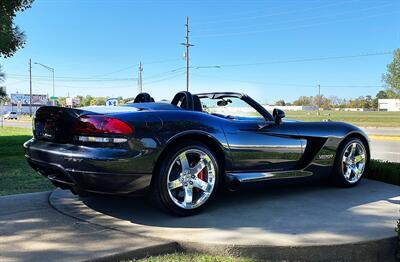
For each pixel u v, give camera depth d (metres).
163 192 3.70
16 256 2.95
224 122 4.18
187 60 47.09
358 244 3.24
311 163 4.86
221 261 3.08
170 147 3.76
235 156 4.19
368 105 136.88
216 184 4.04
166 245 3.21
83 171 3.50
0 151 10.56
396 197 4.78
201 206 3.95
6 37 10.30
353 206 4.34
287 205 4.34
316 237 3.33
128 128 3.52
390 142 18.19
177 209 3.80
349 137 5.28
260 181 4.37
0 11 9.66
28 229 3.54
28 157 4.18
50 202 4.39
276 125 4.60
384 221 3.80
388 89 50.09
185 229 3.53
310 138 4.84
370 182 5.66
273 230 3.51
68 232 3.47
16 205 4.31
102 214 3.97
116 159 3.47
